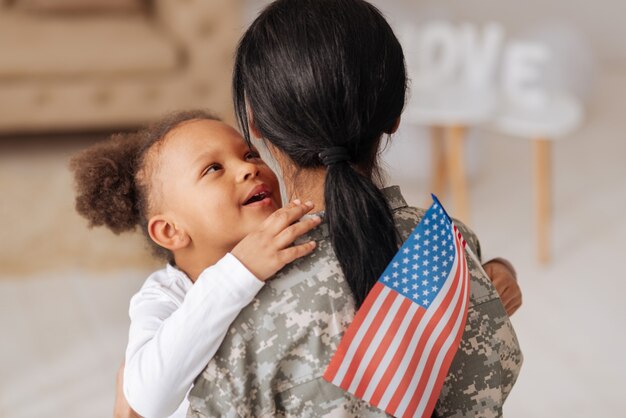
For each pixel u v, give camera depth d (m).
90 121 4.02
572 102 3.35
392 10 4.02
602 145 4.37
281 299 0.90
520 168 4.08
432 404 0.92
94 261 3.28
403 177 3.72
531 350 2.77
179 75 4.03
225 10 3.98
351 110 0.89
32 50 3.88
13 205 3.64
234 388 0.88
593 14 5.49
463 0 5.46
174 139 1.18
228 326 0.89
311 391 0.89
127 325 2.90
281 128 0.90
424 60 3.37
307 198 0.96
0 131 3.98
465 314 0.94
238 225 1.14
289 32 0.88
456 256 0.94
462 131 3.19
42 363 2.72
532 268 3.24
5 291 3.09
